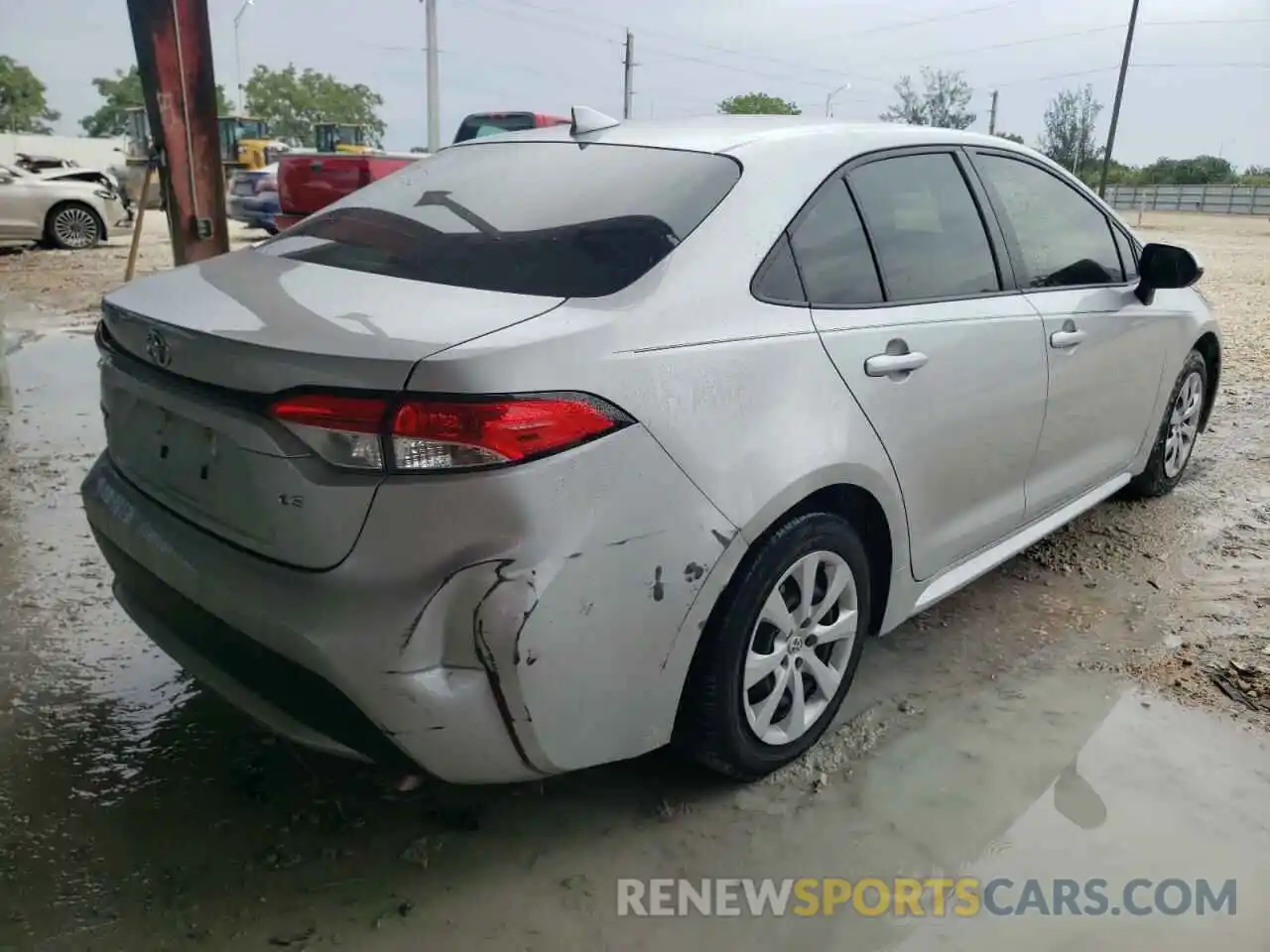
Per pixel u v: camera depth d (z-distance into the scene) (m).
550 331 1.94
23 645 3.13
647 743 2.21
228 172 19.77
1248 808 2.52
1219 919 2.17
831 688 2.65
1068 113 41.53
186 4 6.03
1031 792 2.56
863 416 2.49
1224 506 4.54
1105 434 3.77
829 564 2.54
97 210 14.41
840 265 2.56
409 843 2.33
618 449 1.97
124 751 2.63
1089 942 2.11
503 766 2.02
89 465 4.74
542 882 2.23
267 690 2.08
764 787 2.56
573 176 2.59
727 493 2.15
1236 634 3.38
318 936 2.05
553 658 1.94
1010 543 3.35
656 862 2.30
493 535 1.86
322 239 2.63
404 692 1.89
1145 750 2.74
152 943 2.02
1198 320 4.30
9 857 2.23
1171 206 46.12
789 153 2.58
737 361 2.20
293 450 1.91
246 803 2.45
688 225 2.30
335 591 1.90
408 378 1.81
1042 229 3.39
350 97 77.25
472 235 2.40
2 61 73.50
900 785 2.58
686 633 2.16
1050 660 3.20
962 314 2.87
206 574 2.08
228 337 1.99
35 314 8.73
